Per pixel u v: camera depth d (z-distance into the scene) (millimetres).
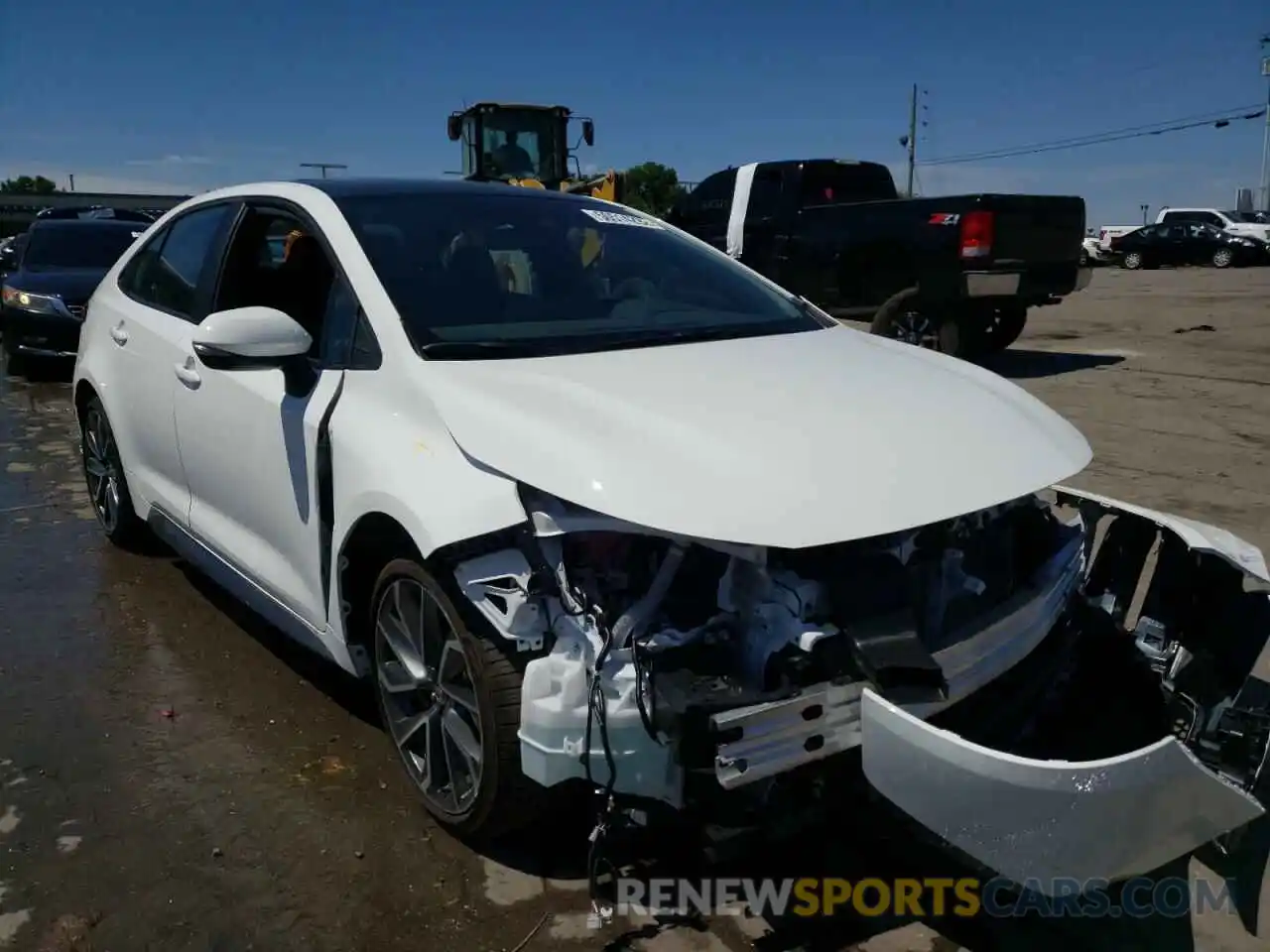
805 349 3324
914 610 2545
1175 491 6086
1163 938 2600
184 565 5082
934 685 2367
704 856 2781
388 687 3047
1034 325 14492
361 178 3873
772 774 2291
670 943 2564
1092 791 2191
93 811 3092
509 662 2555
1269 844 2916
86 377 4855
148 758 3375
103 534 5555
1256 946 2576
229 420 3551
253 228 3873
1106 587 3367
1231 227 30953
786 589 2371
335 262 3322
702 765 2291
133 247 4895
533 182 15047
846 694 2336
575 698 2383
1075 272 10430
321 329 3334
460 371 2854
